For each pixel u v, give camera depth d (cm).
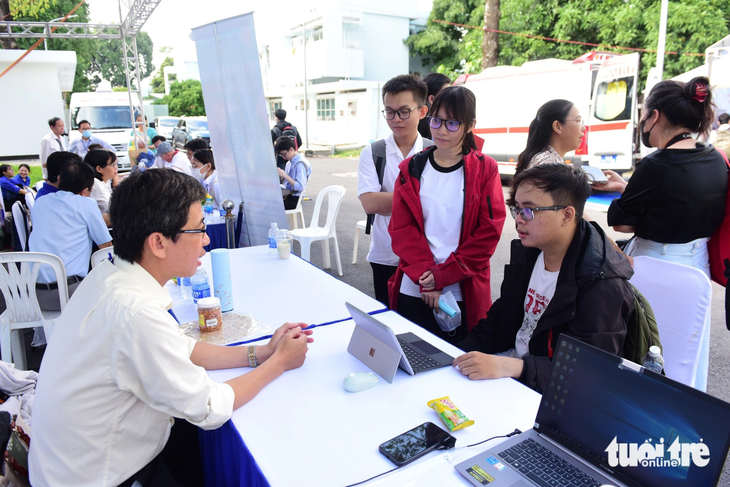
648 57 1238
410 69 2327
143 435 121
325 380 148
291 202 563
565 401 110
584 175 155
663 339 190
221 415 123
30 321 276
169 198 116
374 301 216
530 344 169
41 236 301
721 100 746
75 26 941
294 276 251
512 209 162
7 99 1465
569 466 103
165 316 116
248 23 360
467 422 122
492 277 469
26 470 134
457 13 1856
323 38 2017
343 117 2078
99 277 120
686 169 214
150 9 894
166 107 2911
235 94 397
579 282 153
